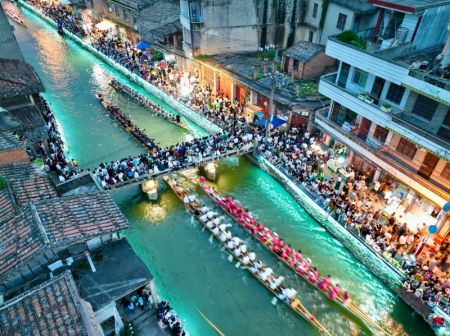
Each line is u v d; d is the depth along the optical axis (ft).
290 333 65.82
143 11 153.99
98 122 125.08
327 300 69.82
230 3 116.67
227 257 78.64
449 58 65.10
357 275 75.15
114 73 160.45
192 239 82.99
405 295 67.67
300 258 74.13
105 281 52.95
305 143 99.40
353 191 86.12
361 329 66.03
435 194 69.46
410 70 63.67
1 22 108.47
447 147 62.13
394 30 75.05
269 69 118.62
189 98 127.65
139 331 59.00
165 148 106.32
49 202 55.42
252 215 89.20
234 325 66.74
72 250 52.80
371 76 75.31
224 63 123.13
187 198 88.69
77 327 40.06
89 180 75.05
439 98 60.29
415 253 71.10
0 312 41.06
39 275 51.62
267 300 70.54
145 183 92.43
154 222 87.20
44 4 224.12
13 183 61.67
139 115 129.49
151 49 152.87
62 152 99.04
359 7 100.83
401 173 75.15
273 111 109.70
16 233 50.67
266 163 98.17
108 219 55.83
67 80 153.79
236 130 106.11
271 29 125.18
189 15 116.37
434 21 70.44
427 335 65.10
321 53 106.01
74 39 188.65
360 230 76.13
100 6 181.57
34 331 39.60
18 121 90.12
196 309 69.15
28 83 96.02
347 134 85.30
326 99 103.24
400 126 69.15
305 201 87.35
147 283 54.24
